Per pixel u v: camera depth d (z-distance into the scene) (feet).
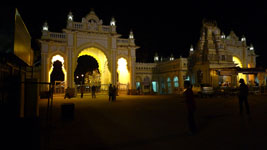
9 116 22.15
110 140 18.19
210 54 91.09
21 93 24.85
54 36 89.81
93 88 77.66
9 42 20.57
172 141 17.65
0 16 20.54
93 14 97.40
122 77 111.65
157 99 67.15
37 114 26.86
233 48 116.67
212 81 86.69
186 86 21.17
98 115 32.58
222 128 22.43
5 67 22.45
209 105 46.01
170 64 119.96
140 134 20.21
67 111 28.02
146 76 128.16
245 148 15.47
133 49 105.70
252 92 84.48
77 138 18.92
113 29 99.91
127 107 43.62
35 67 88.79
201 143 16.98
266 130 21.21
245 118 28.55
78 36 93.25
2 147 13.35
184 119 28.27
